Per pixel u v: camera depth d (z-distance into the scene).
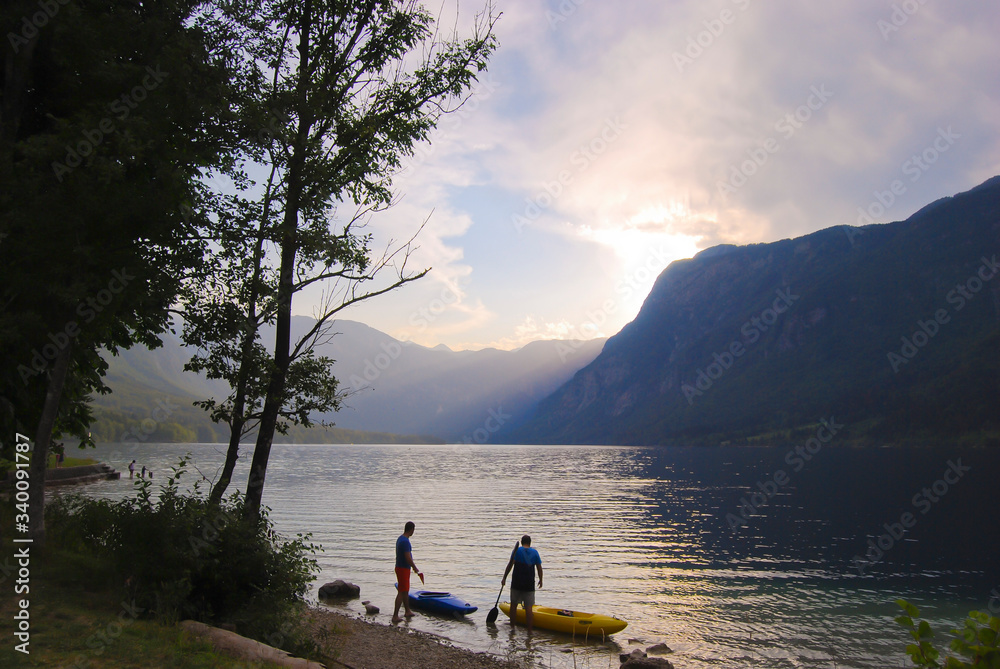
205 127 12.44
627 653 14.48
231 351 12.36
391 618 16.83
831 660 14.56
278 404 12.64
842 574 25.97
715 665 14.18
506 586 22.20
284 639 10.10
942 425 183.00
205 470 89.81
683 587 22.92
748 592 22.14
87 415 20.17
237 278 12.48
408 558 16.66
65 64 11.79
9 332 10.56
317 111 12.77
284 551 11.18
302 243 12.76
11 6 11.47
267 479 88.19
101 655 6.97
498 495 66.38
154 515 10.05
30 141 10.16
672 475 103.88
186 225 11.92
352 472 112.56
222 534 10.47
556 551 31.12
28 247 10.07
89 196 10.01
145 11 13.01
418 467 135.75
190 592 9.84
